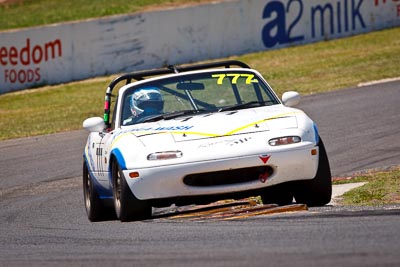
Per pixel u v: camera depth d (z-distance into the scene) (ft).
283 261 62.39
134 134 100.89
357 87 248.52
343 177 136.77
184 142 96.94
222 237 76.79
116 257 72.79
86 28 320.91
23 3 434.30
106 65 323.57
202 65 115.55
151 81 111.96
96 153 112.16
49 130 233.55
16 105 289.94
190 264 65.16
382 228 73.36
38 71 316.19
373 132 180.04
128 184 96.27
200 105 107.86
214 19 338.13
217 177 94.99
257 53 344.49
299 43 354.54
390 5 371.35
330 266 59.26
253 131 97.81
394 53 311.47
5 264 76.33
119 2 425.28
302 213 88.74
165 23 328.70
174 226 88.38
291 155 95.45
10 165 187.83
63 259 75.72
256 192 97.96
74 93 299.17
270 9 349.00
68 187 157.69
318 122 199.52
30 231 105.09
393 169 137.69
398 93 227.61
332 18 360.28
